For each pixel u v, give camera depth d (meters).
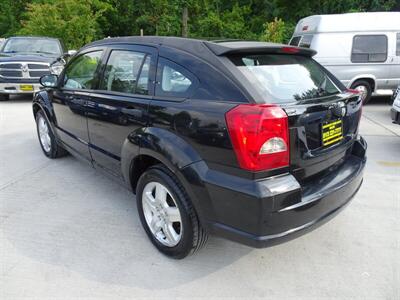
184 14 21.47
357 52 9.04
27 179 4.36
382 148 5.70
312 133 2.38
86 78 3.80
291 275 2.65
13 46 10.52
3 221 3.37
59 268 2.70
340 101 2.66
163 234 2.87
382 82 9.21
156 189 2.81
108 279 2.58
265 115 2.08
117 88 3.25
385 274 2.64
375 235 3.16
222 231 2.34
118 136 3.18
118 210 3.59
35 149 5.58
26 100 10.27
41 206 3.67
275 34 17.47
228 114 2.16
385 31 8.96
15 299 2.39
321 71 3.05
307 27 9.74
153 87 2.81
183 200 2.53
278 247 2.99
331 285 2.53
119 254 2.87
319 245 3.02
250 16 22.27
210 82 2.38
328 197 2.43
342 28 9.01
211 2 22.67
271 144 2.12
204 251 2.93
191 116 2.38
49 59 9.67
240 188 2.15
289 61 2.79
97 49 3.72
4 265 2.73
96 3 20.67
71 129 4.17
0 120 7.59
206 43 2.57
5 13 25.53
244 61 2.47
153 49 2.90
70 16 16.02
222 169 2.25
